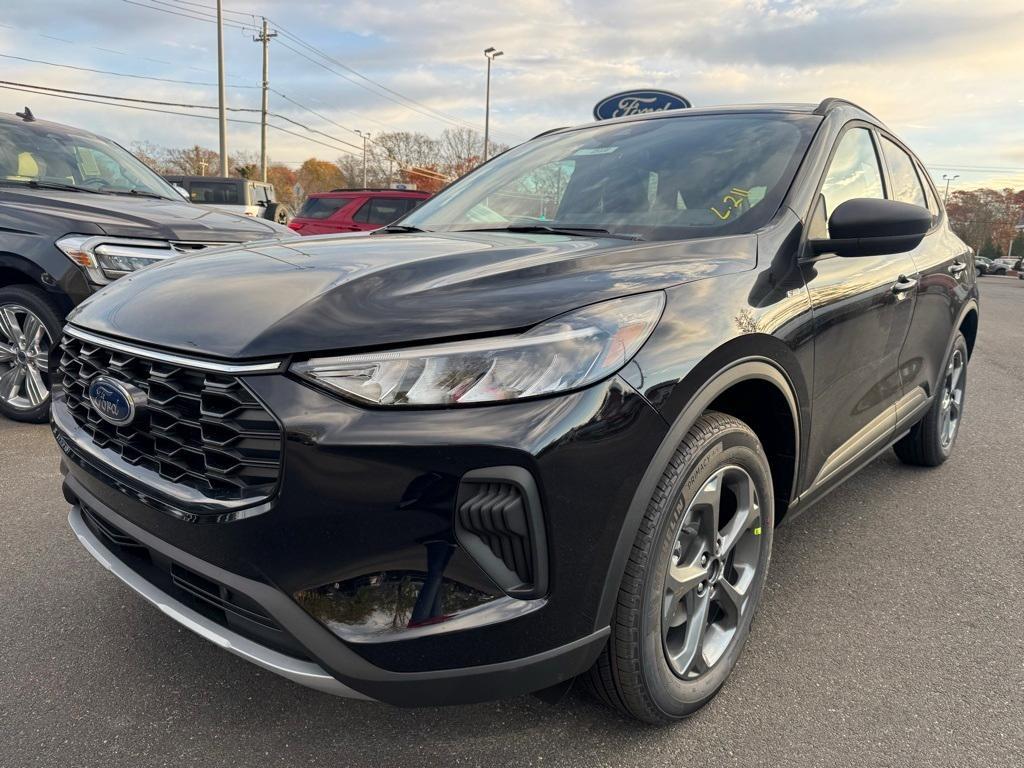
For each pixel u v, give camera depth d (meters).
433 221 2.86
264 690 2.07
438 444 1.43
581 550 1.53
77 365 2.06
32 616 2.39
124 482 1.80
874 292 2.58
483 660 1.49
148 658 2.20
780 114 2.77
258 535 1.52
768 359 1.94
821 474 2.45
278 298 1.71
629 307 1.66
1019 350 9.41
